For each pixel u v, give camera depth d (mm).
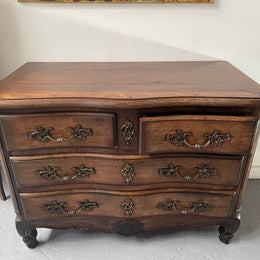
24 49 1225
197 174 919
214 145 830
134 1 1127
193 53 1245
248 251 1116
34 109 793
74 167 916
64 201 987
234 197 969
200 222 1054
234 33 1202
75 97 771
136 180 932
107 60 1260
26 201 972
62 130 828
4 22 1167
